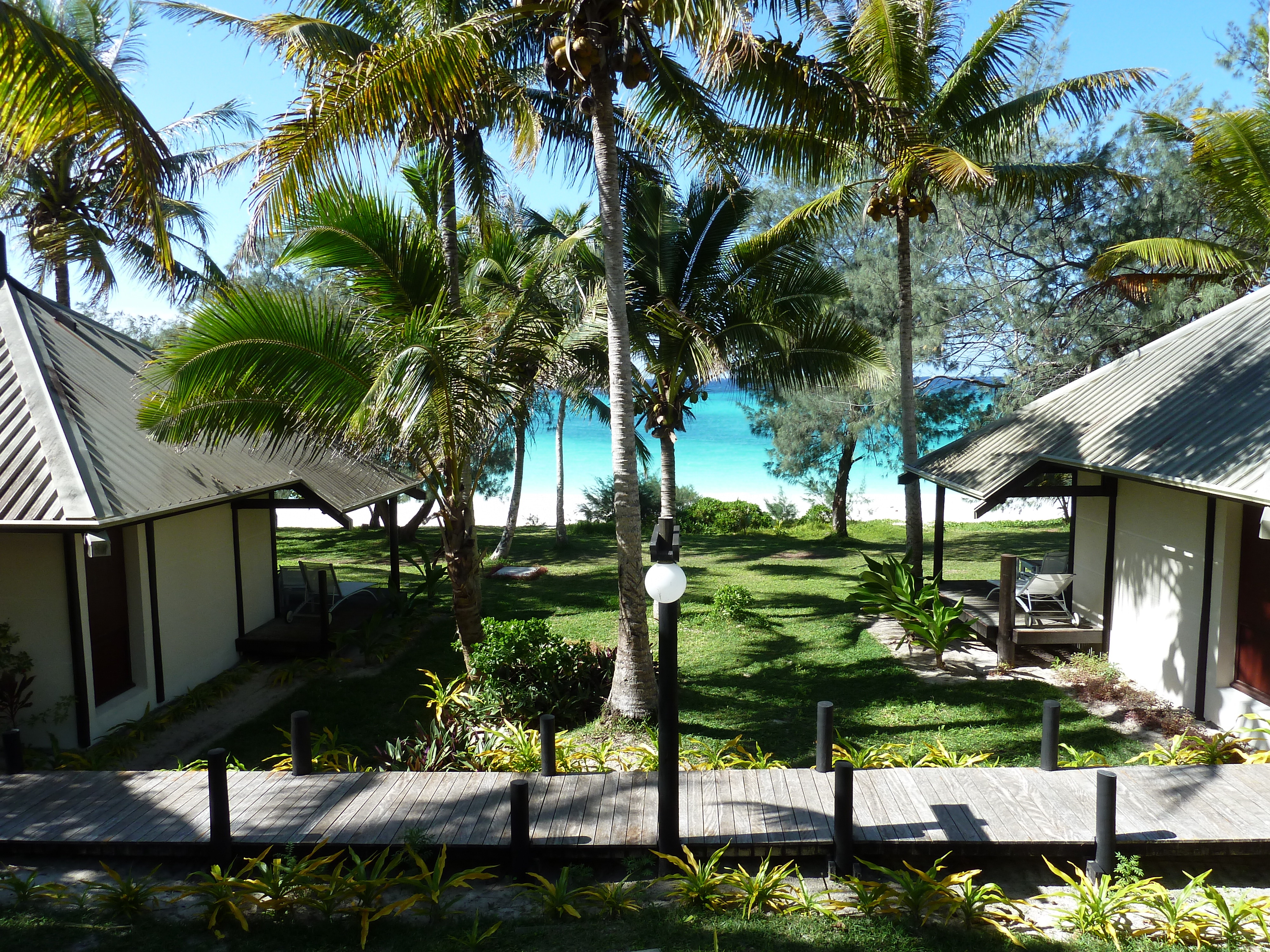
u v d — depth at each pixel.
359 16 12.04
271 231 8.70
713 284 15.80
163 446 10.82
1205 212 19.55
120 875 6.66
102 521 8.16
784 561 23.05
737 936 5.59
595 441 70.19
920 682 11.69
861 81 13.95
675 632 6.40
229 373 9.02
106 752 9.23
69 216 19.98
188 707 11.02
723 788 7.49
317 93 8.55
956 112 15.00
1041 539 26.03
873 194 15.73
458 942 5.55
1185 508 10.36
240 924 5.88
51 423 9.24
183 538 11.72
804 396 26.23
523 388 10.59
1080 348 21.58
